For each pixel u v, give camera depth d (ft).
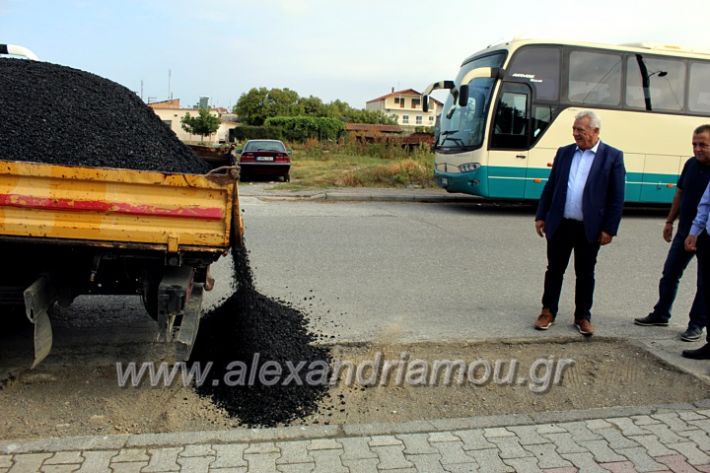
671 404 12.96
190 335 12.46
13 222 11.32
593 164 16.46
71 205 11.39
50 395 12.62
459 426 11.78
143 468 9.96
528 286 23.24
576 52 41.37
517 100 40.75
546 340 17.01
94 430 11.42
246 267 20.93
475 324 18.31
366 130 155.33
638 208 51.44
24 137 13.41
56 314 17.12
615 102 42.14
